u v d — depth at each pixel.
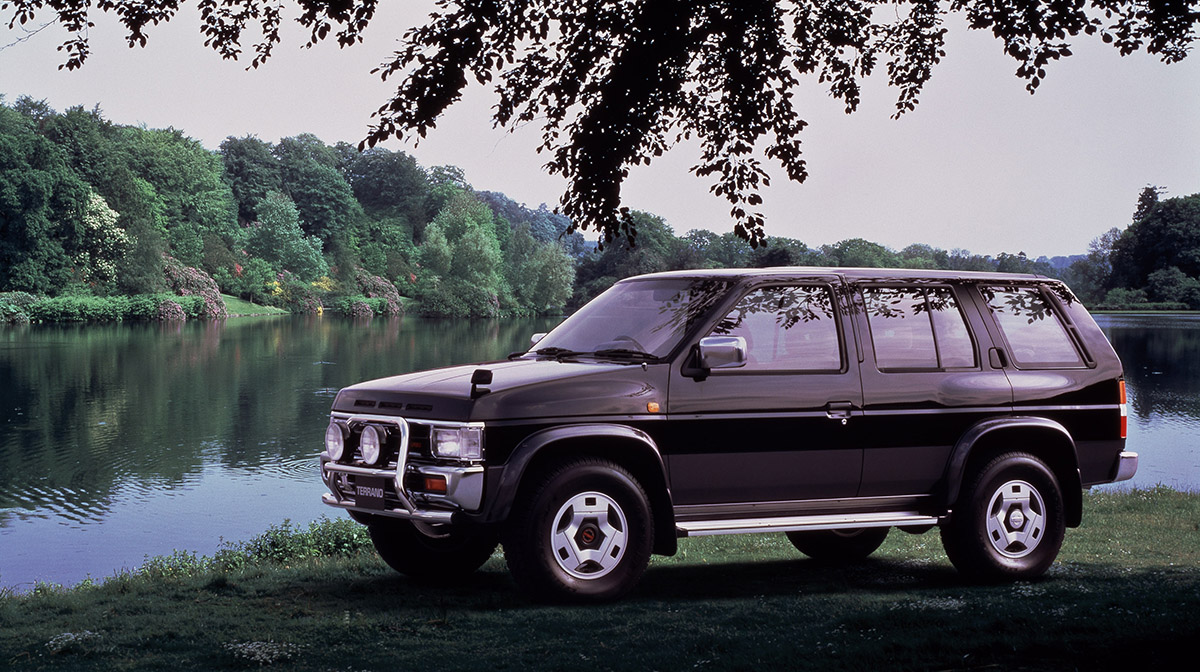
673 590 6.81
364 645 5.31
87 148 107.62
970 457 6.99
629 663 4.79
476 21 7.66
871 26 10.05
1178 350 76.81
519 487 6.02
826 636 5.21
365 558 8.58
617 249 158.25
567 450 6.16
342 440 6.42
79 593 7.43
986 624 5.29
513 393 6.02
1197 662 4.52
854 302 6.93
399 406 6.22
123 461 29.45
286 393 47.53
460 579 7.16
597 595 6.10
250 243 142.50
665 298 6.91
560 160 7.75
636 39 7.44
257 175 165.38
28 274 96.31
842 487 6.73
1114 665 4.59
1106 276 158.62
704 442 6.38
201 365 60.75
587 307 7.39
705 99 8.84
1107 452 7.37
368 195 193.00
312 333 95.62
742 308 6.65
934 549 8.84
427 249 148.62
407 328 110.75
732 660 4.79
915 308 7.10
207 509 22.42
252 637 5.54
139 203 110.12
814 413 6.60
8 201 94.00
